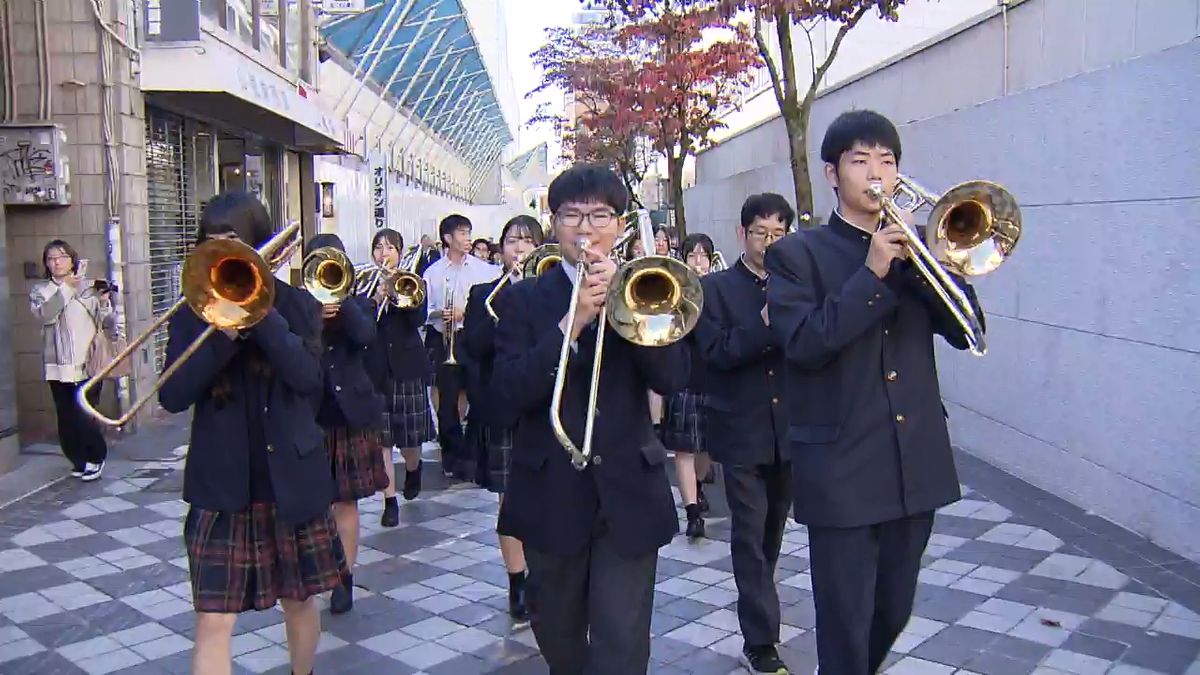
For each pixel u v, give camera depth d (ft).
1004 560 17.78
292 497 10.96
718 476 25.27
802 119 27.58
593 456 9.99
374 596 17.06
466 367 16.98
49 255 24.66
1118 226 19.33
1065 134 21.20
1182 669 13.47
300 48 53.21
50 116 29.63
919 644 14.34
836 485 9.78
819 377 10.00
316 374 11.10
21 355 29.58
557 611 10.50
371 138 72.23
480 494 24.02
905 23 45.06
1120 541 18.48
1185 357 17.42
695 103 52.95
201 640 10.77
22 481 24.73
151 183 35.29
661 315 9.53
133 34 31.45
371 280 21.13
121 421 10.87
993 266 9.37
